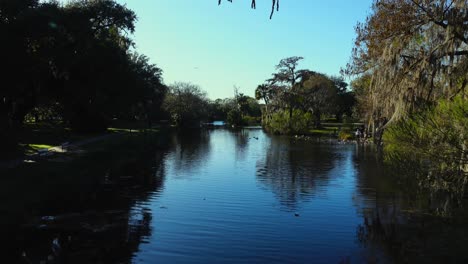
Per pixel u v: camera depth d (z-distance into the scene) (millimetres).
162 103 81375
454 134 10727
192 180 19141
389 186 17922
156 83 71188
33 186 16422
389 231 11312
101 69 34844
